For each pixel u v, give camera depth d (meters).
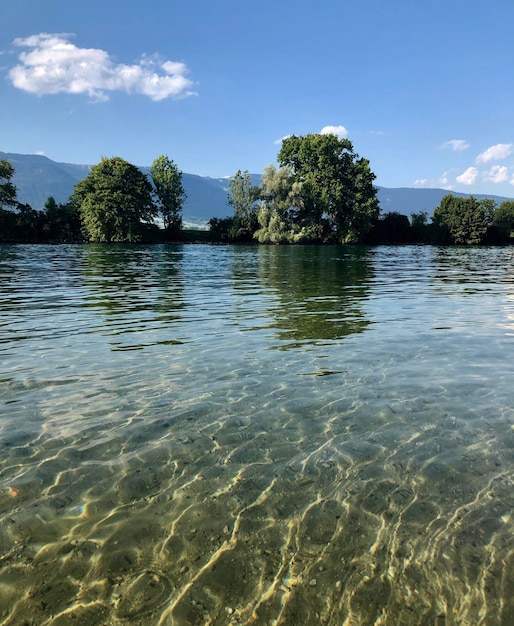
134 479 4.13
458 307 13.77
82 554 3.20
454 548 3.26
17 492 3.91
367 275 25.62
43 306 13.62
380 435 5.01
